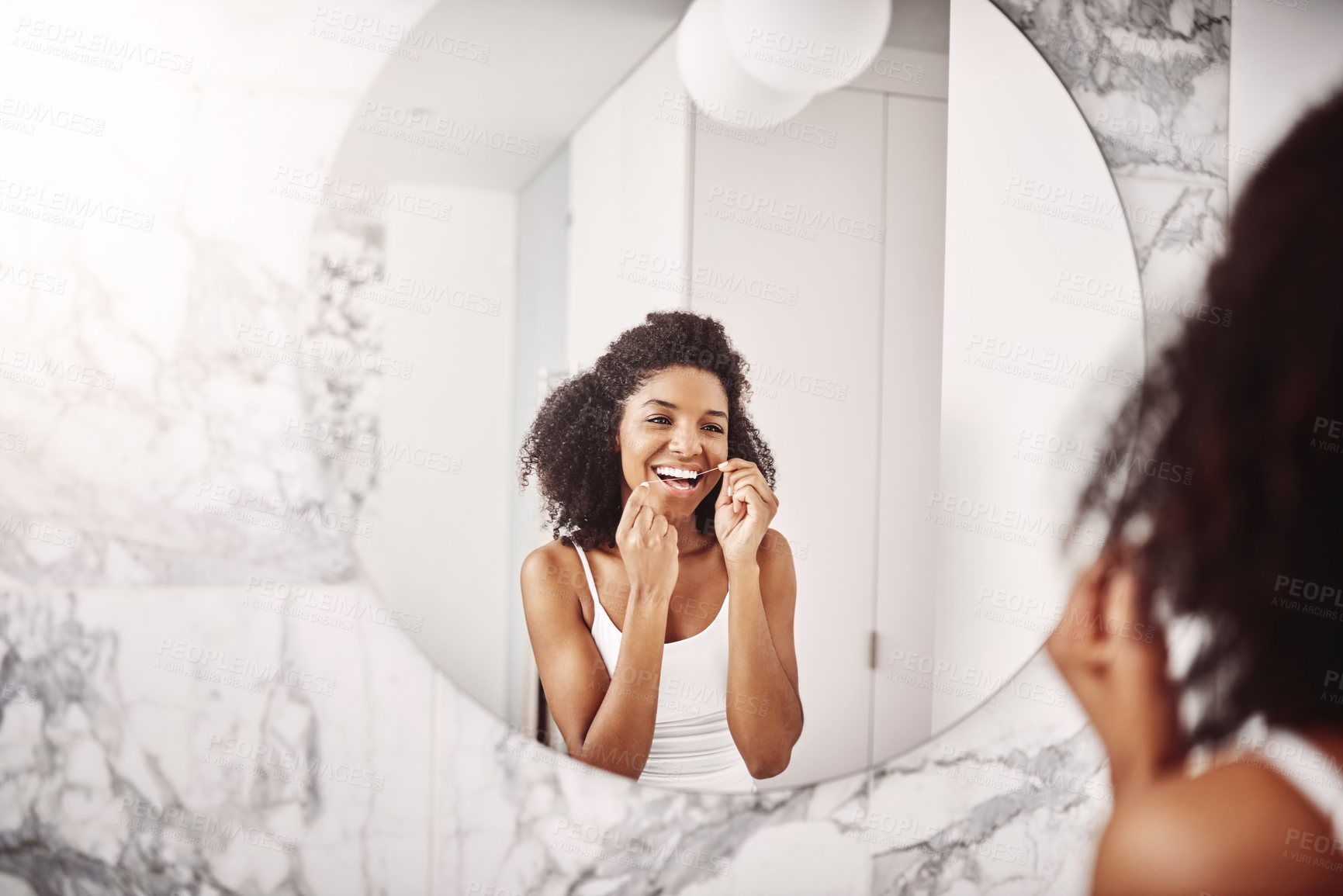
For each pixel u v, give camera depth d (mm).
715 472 773
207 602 774
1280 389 650
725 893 834
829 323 788
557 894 817
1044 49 874
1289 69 911
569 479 763
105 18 753
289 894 792
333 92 779
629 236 767
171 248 766
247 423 775
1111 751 858
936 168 810
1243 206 631
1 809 760
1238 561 703
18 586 754
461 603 759
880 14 801
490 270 758
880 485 799
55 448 756
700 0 778
